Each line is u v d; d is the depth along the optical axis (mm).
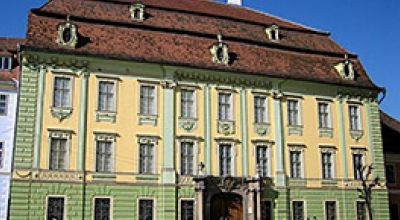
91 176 35625
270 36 45094
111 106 37188
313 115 43375
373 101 46125
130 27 39469
